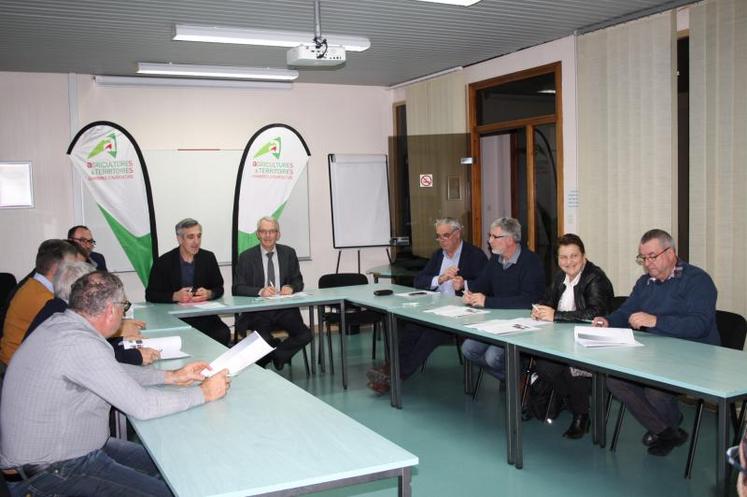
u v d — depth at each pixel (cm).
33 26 464
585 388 374
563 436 378
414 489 310
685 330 299
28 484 203
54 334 211
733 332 325
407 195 728
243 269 519
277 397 238
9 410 207
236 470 171
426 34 526
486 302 403
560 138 557
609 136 509
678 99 471
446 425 402
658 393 326
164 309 446
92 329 217
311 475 166
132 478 211
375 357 592
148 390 217
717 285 433
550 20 496
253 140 675
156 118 660
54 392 205
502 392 471
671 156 468
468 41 554
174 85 661
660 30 467
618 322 334
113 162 633
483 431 389
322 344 539
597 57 515
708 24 430
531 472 327
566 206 557
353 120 747
